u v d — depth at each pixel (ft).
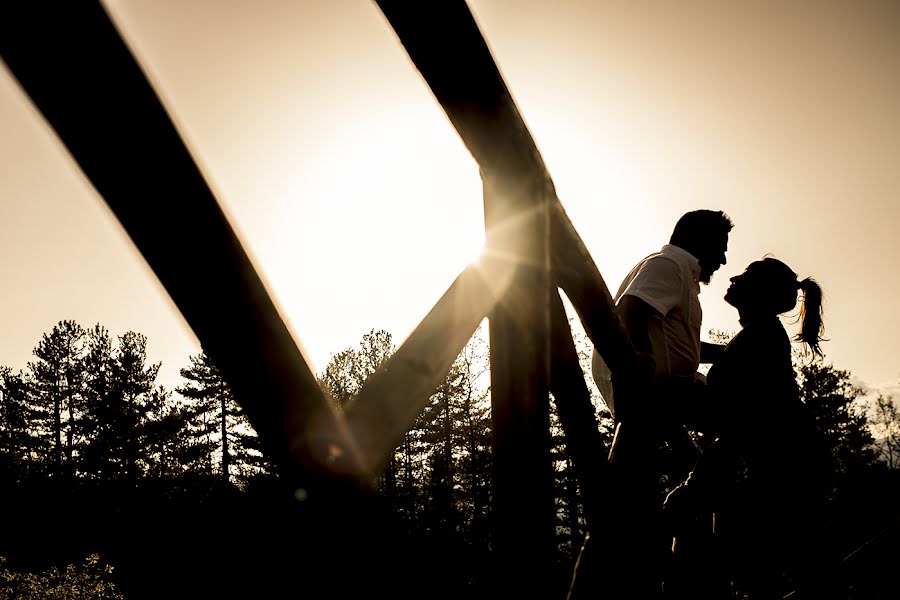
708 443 8.29
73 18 1.14
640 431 4.34
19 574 84.12
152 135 1.24
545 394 2.94
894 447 147.13
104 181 1.23
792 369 7.86
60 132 1.19
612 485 3.93
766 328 7.98
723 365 7.88
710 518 7.36
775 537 7.27
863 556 7.02
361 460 1.67
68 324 166.09
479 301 2.65
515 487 2.81
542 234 2.89
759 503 7.36
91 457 150.61
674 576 6.95
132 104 1.21
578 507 46.62
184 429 153.58
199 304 1.36
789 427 7.52
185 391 155.22
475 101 2.39
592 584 3.84
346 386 86.69
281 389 1.49
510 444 2.86
